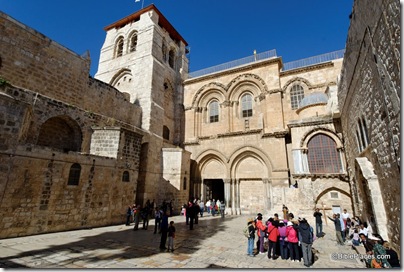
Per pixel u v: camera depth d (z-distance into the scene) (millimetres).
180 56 34750
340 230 11094
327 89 20969
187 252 9086
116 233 12352
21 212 10516
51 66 16703
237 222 17578
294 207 17594
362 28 8078
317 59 25891
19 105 10852
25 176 10820
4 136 10148
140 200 20594
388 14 5609
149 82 25703
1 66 13812
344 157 17812
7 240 9492
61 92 17172
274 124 23844
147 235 12156
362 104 9891
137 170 18203
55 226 11820
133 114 23797
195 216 16594
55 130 15797
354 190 15258
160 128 25656
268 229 8984
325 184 17781
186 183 23969
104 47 33281
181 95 31281
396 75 5602
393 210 7645
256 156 23719
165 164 23672
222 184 31422
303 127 19844
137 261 7668
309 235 7930
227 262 7926
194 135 28438
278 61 25734
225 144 25531
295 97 24766
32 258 7398
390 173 7418
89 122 17203
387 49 6020
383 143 7766
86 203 13594
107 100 20969
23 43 15117
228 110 27203
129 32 31375
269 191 22094
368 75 8352
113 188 15609
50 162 11984
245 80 27016
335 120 18391
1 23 14023
